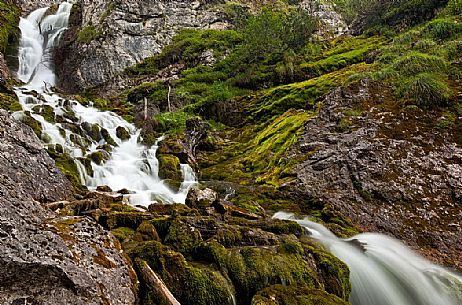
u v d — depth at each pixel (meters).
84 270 3.87
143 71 28.23
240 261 5.47
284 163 13.02
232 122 19.86
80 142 13.27
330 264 6.13
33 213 4.46
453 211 9.97
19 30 28.19
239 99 21.61
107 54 28.38
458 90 13.20
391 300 6.52
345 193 10.99
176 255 5.11
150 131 17.20
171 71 28.17
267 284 5.30
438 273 7.41
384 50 21.08
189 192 8.84
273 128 16.42
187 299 4.76
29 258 3.42
